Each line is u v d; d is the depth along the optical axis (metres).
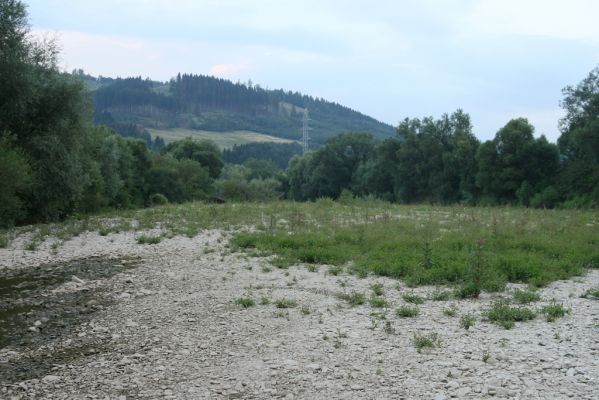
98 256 17.05
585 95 61.94
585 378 6.81
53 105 29.12
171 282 13.26
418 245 16.25
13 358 8.43
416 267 13.42
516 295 10.88
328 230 20.20
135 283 13.30
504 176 64.19
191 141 113.75
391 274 13.44
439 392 6.54
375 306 10.65
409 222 21.38
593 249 15.39
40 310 11.21
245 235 19.06
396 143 86.94
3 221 24.78
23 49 27.22
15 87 26.61
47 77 29.52
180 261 15.87
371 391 6.67
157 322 10.06
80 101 30.48
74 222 26.08
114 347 8.80
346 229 19.58
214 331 9.39
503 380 6.80
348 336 8.80
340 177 102.38
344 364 7.60
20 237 21.14
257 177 135.12
